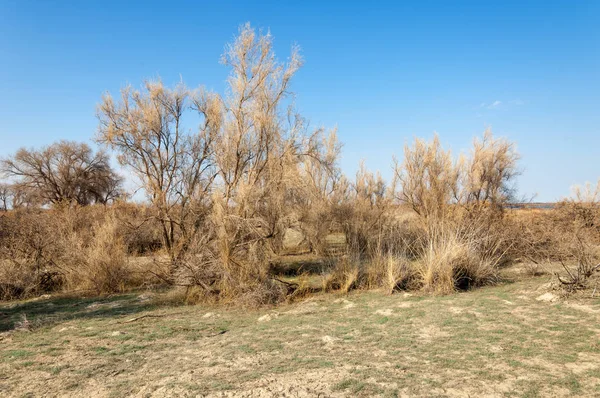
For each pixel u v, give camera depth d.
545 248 13.54
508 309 8.31
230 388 4.97
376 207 21.02
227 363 6.00
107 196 47.59
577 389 4.56
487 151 18.88
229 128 13.18
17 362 6.31
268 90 13.41
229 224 11.62
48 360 6.39
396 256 12.38
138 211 17.48
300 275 14.18
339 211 18.69
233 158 13.16
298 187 14.68
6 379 5.61
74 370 5.91
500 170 18.78
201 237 12.71
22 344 7.32
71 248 14.00
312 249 18.64
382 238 14.91
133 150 15.01
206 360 6.20
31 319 9.43
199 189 14.61
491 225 14.71
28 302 11.54
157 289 12.82
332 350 6.42
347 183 21.34
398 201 21.19
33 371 5.90
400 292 11.03
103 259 12.91
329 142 20.62
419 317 8.17
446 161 18.86
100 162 47.03
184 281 11.38
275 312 9.69
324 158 18.81
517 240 13.88
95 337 7.74
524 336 6.53
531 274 12.17
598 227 15.96
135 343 7.27
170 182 15.09
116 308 10.48
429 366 5.48
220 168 13.42
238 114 13.20
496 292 10.12
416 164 19.38
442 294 10.37
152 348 6.97
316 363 5.78
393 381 4.99
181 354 6.57
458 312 8.30
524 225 15.37
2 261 13.24
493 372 5.16
